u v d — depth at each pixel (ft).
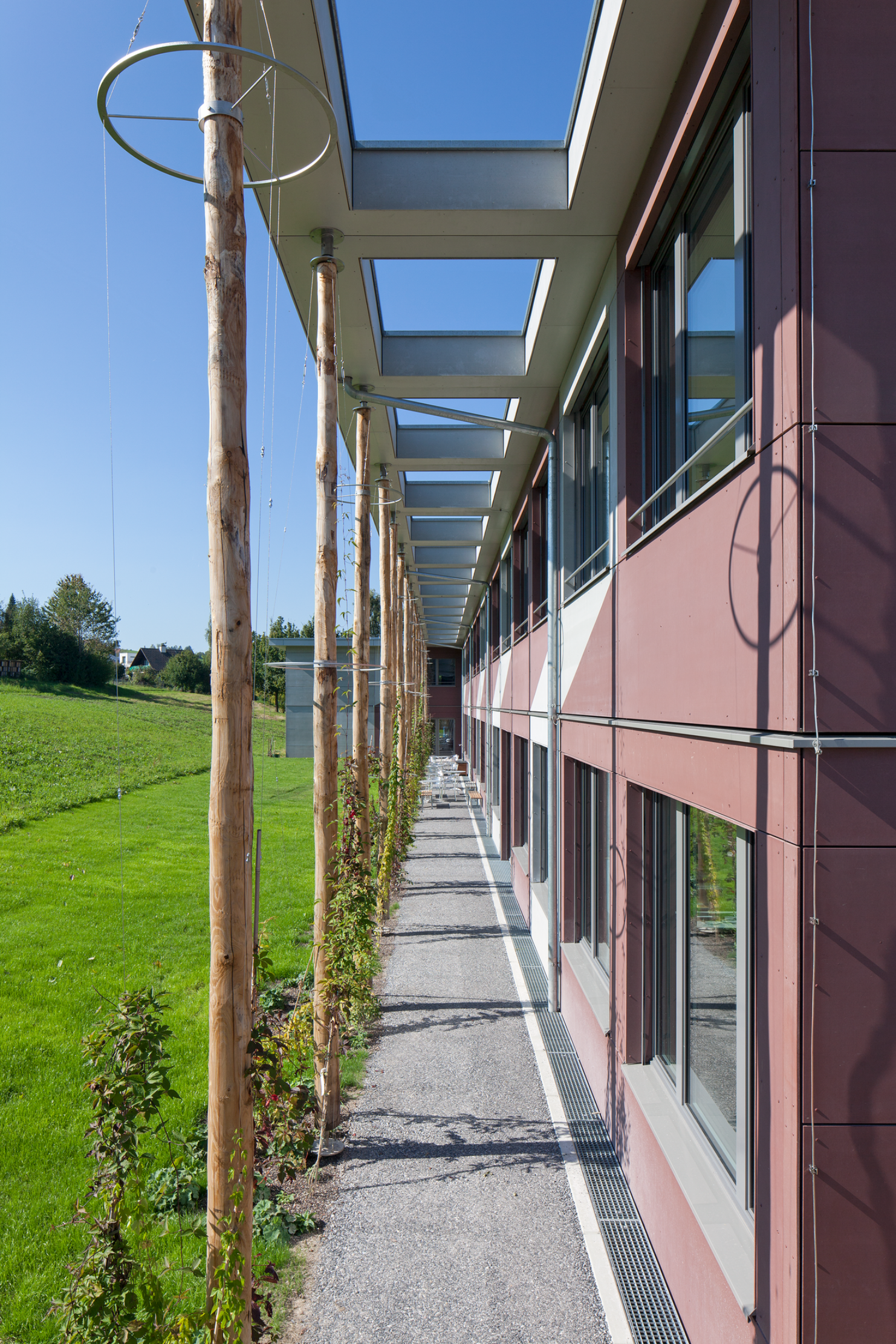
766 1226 7.72
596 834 20.02
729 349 10.59
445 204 15.49
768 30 8.00
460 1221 13.29
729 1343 8.80
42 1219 13.67
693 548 10.46
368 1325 10.93
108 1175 9.03
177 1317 8.61
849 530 7.25
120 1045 9.34
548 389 24.30
